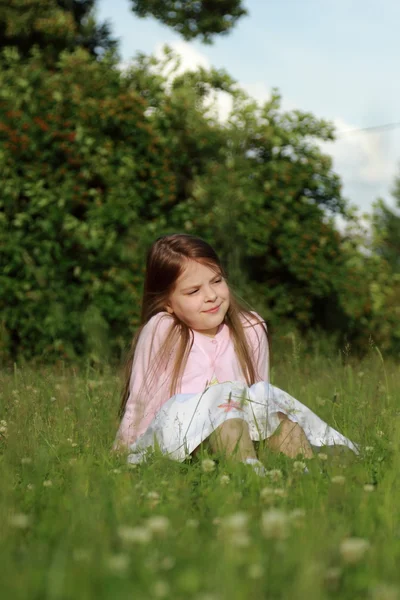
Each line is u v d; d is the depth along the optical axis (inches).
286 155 371.6
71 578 60.0
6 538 77.3
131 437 130.5
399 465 110.2
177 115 356.2
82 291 320.2
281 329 352.2
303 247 356.2
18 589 58.8
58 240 324.8
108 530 78.6
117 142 339.0
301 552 69.0
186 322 137.9
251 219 350.3
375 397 158.7
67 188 323.9
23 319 313.6
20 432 128.9
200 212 346.3
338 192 371.6
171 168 351.9
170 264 136.6
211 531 81.5
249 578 61.7
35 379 197.2
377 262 374.9
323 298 370.9
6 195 320.2
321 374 213.9
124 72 367.9
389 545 76.4
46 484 103.2
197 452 121.4
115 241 328.8
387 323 374.3
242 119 366.9
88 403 153.9
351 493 96.0
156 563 66.8
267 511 88.3
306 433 125.9
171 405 125.0
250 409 121.0
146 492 98.8
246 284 356.8
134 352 141.3
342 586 64.7
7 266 314.0
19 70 350.6
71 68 348.8
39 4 528.1
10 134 320.8
